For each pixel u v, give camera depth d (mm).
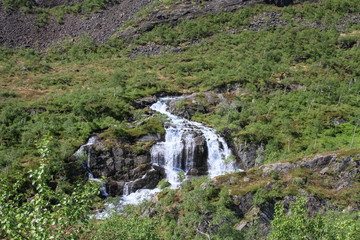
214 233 43531
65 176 58469
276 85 105250
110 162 65500
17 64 131750
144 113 84938
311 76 111312
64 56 146875
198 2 175250
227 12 166875
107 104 85562
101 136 69875
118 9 189875
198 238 40312
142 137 72625
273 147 71750
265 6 168125
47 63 136250
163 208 50062
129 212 52375
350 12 165125
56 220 16516
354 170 52250
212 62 124188
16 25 167875
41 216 16516
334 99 97250
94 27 175750
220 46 141750
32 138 67500
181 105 90688
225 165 72125
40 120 75938
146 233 31406
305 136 77188
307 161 55562
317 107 91938
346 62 118438
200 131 76062
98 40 163375
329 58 121688
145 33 159875
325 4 169625
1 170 55438
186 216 43781
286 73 112562
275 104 93562
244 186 51219
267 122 83312
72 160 62656
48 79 110562
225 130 77062
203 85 105562
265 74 110500
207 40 148625
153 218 48375
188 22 161375
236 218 46031
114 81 100938
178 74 115562
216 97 98188
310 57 124750
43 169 17484
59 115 79250
